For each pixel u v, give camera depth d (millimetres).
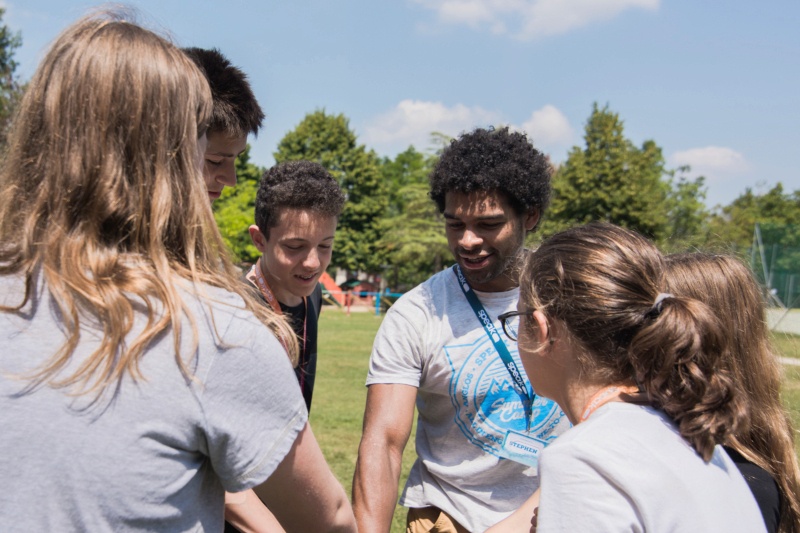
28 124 1180
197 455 1145
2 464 1026
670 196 34781
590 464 1239
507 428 2189
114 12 1285
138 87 1150
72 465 1029
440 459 2289
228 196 33625
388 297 33688
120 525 1048
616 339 1364
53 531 1023
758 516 1319
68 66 1153
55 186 1125
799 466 1780
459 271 2350
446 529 2225
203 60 2379
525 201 2205
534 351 1486
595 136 32688
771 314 2443
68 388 1048
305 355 2744
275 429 1182
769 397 1741
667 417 1354
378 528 2020
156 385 1073
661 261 1452
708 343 1297
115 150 1136
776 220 43000
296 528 1340
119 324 1062
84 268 1096
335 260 44594
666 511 1196
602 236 1463
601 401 1401
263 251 2646
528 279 1517
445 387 2242
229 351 1135
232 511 1781
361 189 45062
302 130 45188
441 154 2373
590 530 1189
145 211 1152
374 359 2279
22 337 1080
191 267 1184
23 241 1123
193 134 1232
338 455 5895
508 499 2205
